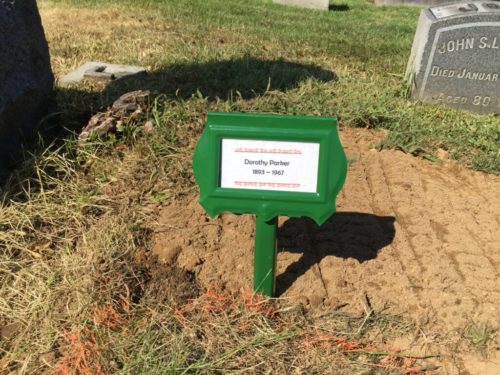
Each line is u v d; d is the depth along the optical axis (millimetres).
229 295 648
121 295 639
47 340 591
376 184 876
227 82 1268
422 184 894
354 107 1116
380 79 1396
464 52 1218
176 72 1319
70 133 991
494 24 1186
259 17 2121
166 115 1027
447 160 983
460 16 1191
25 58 889
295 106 1118
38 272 681
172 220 774
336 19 2287
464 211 830
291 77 1316
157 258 706
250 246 722
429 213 813
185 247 721
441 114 1218
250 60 1433
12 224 756
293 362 569
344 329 612
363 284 670
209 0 2400
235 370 556
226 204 566
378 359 580
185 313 623
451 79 1249
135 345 578
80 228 759
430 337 607
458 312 639
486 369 576
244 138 542
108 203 812
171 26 1814
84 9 1944
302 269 687
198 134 1000
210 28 1825
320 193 549
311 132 532
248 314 619
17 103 872
